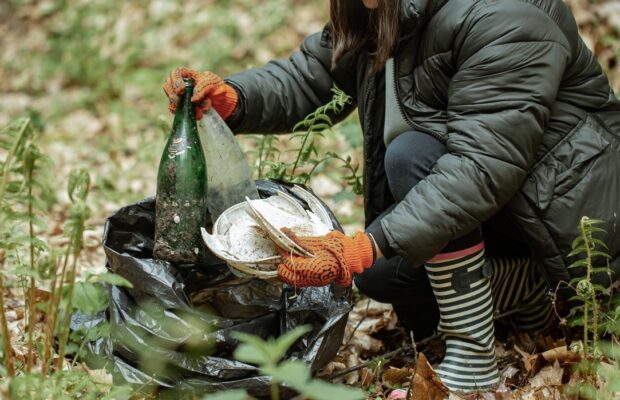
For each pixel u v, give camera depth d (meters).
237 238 2.01
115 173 4.47
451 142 2.09
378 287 2.46
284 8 6.28
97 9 6.68
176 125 2.19
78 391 2.02
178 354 2.05
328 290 2.21
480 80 2.08
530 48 2.07
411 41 2.21
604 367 2.04
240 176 2.27
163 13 6.55
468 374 2.24
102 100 5.82
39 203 1.79
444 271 2.23
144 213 2.30
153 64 6.20
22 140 1.73
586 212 2.17
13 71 6.30
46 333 1.77
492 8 2.08
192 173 2.14
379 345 2.59
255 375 2.05
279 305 2.22
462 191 2.04
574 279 2.06
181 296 2.07
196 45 6.16
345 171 4.21
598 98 2.26
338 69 2.51
